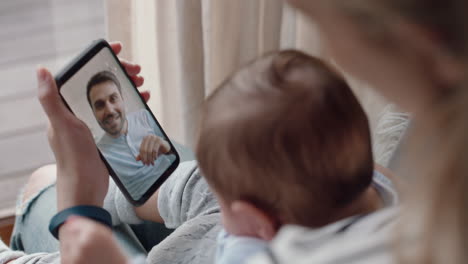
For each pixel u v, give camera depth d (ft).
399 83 1.24
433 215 1.15
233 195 1.91
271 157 1.77
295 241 1.44
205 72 4.83
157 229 3.58
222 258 1.96
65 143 2.44
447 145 1.12
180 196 3.13
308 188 1.81
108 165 2.62
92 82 2.63
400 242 1.24
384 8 1.13
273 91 1.81
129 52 4.52
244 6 4.71
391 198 2.13
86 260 2.19
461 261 1.15
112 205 3.42
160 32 4.57
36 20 8.60
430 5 1.10
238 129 1.80
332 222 1.92
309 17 1.29
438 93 1.20
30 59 7.86
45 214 3.70
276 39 4.94
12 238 3.93
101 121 2.65
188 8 4.33
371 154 1.96
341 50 1.28
